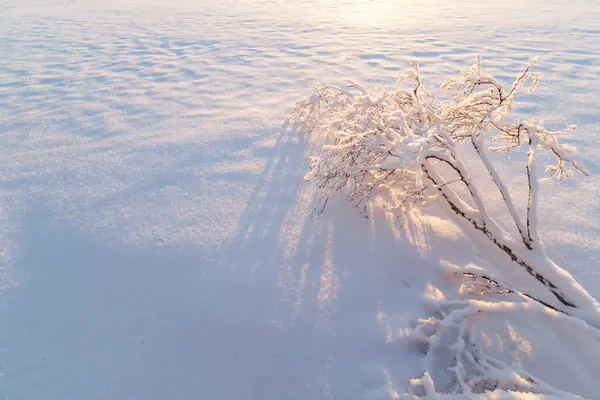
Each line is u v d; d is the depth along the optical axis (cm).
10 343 221
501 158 393
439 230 291
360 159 306
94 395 200
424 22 1127
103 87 639
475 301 228
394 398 198
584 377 207
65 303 243
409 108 314
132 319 234
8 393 199
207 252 276
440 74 640
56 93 615
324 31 1035
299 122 485
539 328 230
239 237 290
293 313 235
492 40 861
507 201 245
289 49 852
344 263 267
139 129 480
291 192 341
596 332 198
